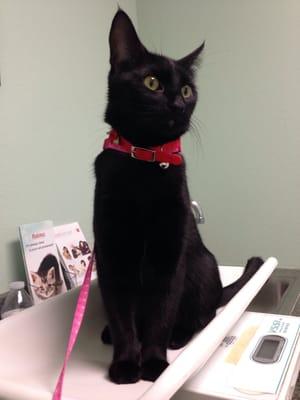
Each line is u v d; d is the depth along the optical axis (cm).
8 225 105
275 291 114
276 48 147
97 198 71
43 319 73
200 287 82
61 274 111
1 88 104
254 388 51
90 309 81
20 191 109
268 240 155
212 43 157
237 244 160
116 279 71
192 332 79
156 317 71
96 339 78
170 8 164
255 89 151
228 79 155
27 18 112
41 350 70
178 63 78
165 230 71
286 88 147
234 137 156
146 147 71
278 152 151
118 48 74
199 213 117
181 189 72
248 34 150
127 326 70
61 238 117
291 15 144
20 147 109
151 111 70
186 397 52
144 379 62
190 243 80
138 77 71
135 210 69
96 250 72
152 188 69
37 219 115
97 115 141
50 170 120
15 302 95
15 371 63
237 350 61
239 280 98
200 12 158
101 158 73
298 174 149
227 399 50
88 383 61
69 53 128
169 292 72
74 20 131
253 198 156
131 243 71
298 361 60
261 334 66
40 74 116
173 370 48
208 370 56
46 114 118
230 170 158
